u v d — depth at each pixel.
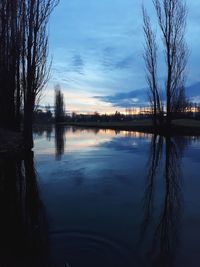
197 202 8.73
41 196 9.26
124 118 80.56
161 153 18.84
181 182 11.13
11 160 15.48
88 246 5.89
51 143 26.31
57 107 91.88
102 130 49.03
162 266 5.20
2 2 16.88
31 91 17.62
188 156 17.39
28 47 17.36
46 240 6.19
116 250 5.76
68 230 6.68
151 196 9.28
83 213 7.74
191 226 6.95
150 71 33.75
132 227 6.87
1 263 5.36
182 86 31.73
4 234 6.50
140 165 14.66
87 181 11.24
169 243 6.05
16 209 8.08
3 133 17.20
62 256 5.55
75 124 79.25
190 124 36.34
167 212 7.87
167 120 31.03
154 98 34.16
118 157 17.36
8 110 19.41
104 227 6.81
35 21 17.41
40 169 13.45
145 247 5.88
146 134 34.91
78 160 16.19
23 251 5.71
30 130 17.62
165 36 30.48
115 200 8.90
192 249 5.82
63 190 9.98
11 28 17.36
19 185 10.58
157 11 31.02
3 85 18.38
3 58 17.48
